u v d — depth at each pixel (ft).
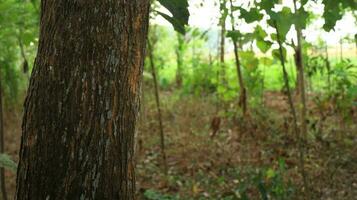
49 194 6.18
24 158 6.38
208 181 16.67
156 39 28.53
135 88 6.64
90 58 6.23
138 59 6.65
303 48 18.61
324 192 14.75
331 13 10.89
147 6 6.83
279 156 16.89
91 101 6.22
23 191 6.35
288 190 14.07
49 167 6.19
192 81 26.99
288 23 10.69
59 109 6.19
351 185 15.26
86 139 6.20
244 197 12.96
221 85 21.13
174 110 26.68
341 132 19.75
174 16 8.05
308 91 25.62
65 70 6.22
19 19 14.66
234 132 21.81
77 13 6.28
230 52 31.27
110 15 6.34
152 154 20.57
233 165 18.01
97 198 6.27
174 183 17.01
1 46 18.06
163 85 33.12
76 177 6.18
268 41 12.73
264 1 10.86
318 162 17.16
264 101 24.58
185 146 20.97
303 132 18.49
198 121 24.06
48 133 6.20
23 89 26.66
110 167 6.36
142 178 17.85
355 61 29.19
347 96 18.61
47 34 6.39
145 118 23.81
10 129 25.07
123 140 6.49
